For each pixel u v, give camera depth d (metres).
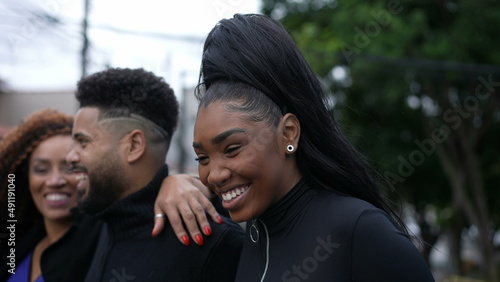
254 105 1.46
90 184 1.89
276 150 1.47
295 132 1.49
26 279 2.33
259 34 1.53
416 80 9.01
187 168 6.02
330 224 1.42
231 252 1.79
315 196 1.53
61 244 2.28
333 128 1.54
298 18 9.32
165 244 1.81
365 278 1.35
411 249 1.35
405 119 10.21
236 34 1.55
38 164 2.29
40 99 8.55
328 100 1.58
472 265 15.84
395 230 1.37
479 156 11.19
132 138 1.88
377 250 1.34
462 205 10.00
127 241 1.90
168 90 1.98
